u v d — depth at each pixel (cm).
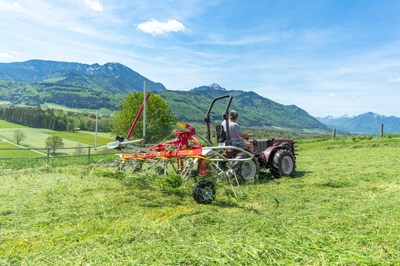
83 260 276
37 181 717
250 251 280
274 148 766
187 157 552
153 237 333
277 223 369
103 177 709
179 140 620
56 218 404
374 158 1079
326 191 563
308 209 436
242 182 649
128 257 279
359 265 249
